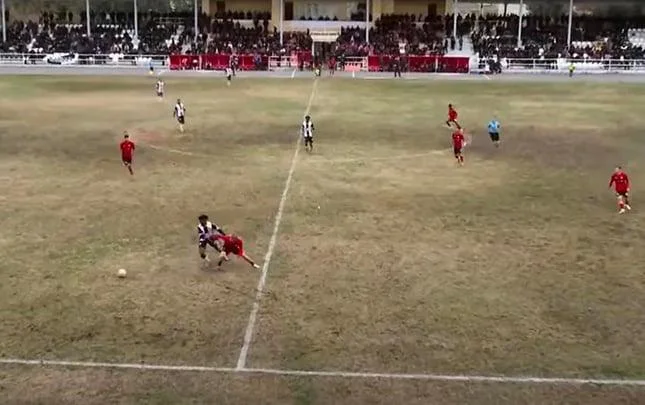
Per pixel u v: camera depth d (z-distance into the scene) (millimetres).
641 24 88312
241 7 90062
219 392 12812
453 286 17469
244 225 22094
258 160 31344
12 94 52406
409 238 21031
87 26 79812
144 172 28984
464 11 102688
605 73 70375
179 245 20297
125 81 62062
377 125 40688
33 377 13242
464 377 13320
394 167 30203
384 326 15320
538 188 26891
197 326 15297
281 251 19828
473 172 29406
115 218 22734
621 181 23844
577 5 91375
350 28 82312
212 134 37500
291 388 12945
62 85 58438
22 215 22938
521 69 72125
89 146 34000
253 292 17062
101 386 12977
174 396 12688
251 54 72688
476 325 15391
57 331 15008
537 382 13164
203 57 71875
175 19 87688
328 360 13906
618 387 13016
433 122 41844
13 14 97812
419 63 70938
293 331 15086
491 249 20141
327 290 17188
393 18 86375
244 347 14398
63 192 25797
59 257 19266
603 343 14641
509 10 101375
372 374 13406
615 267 18812
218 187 26656
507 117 43906
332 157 32062
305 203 24578
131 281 17672
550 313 16000
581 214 23562
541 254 19750
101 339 14695
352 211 23703
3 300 16453
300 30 85062
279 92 55344
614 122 42125
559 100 51812
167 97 51906
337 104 49000
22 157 31516
